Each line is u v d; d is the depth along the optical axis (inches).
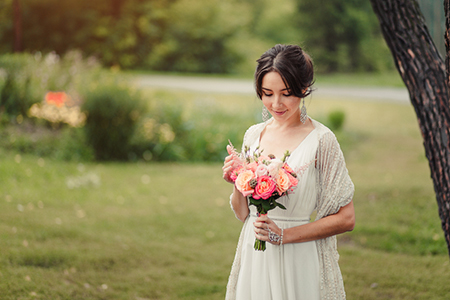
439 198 100.5
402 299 137.4
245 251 81.7
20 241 167.8
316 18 1171.3
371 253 174.1
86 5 973.8
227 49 1064.8
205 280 151.9
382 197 247.8
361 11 1175.0
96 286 141.8
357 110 593.0
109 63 964.0
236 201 83.0
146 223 206.7
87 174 276.1
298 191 76.7
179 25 1043.3
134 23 1010.1
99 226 197.2
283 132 81.0
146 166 324.2
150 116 362.3
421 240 184.1
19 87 365.7
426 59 101.3
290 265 76.8
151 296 138.6
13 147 311.6
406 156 368.8
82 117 331.9
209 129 381.1
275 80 72.5
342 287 79.7
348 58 1173.1
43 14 948.0
